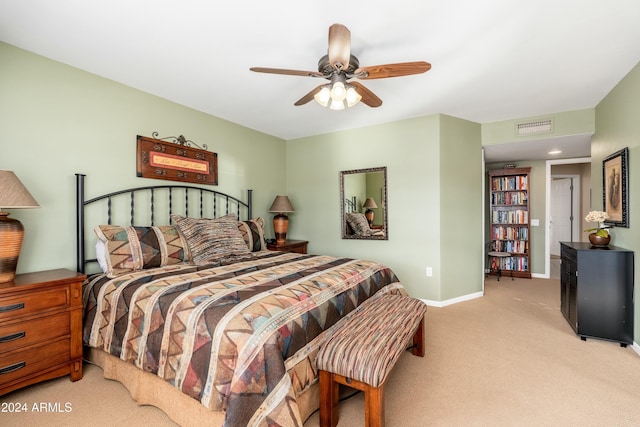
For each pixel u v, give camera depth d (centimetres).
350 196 417
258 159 424
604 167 306
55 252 229
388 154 388
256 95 300
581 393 185
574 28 193
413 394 184
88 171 249
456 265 374
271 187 447
